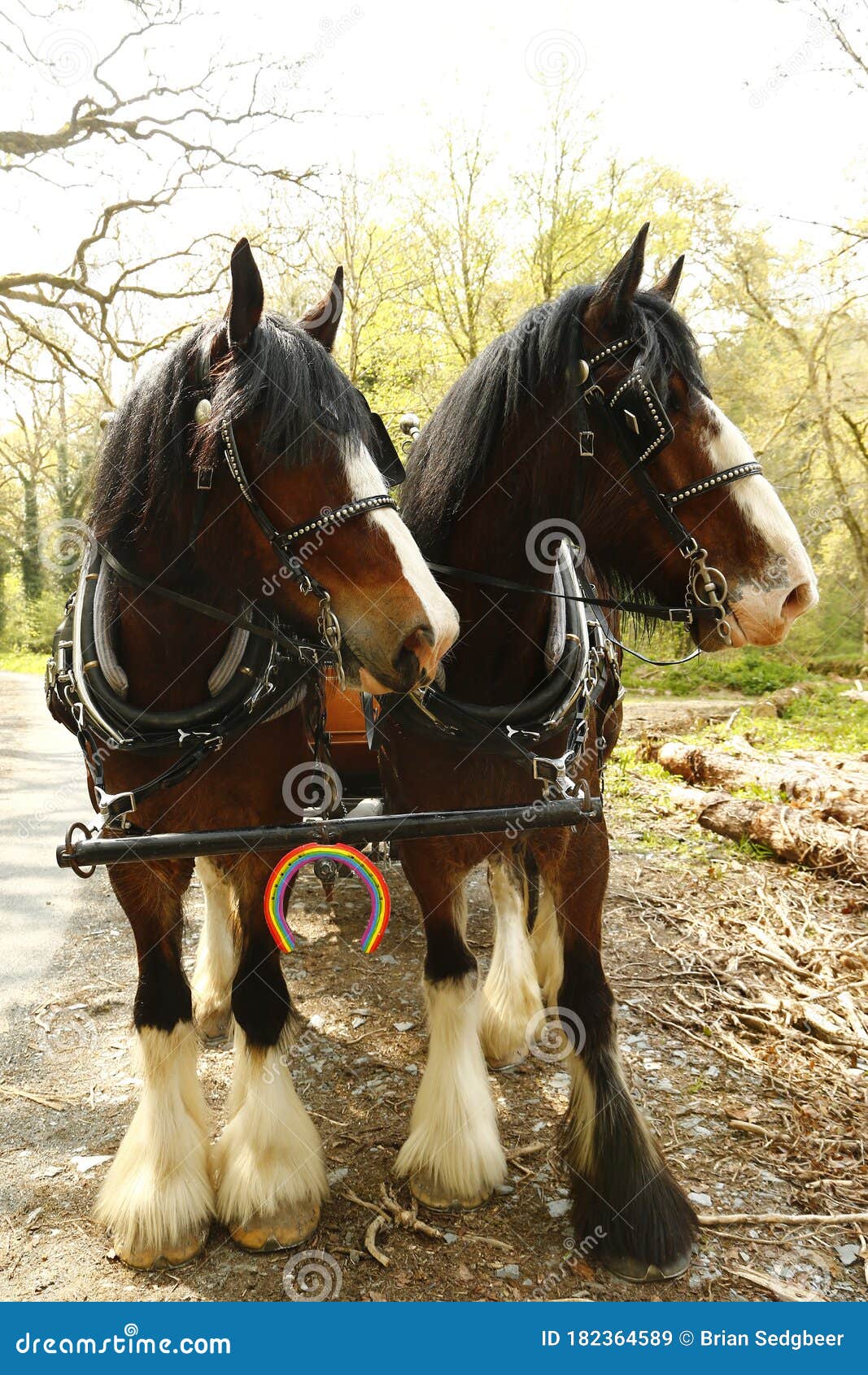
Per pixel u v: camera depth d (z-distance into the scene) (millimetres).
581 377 1721
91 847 1492
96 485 1813
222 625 1740
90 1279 1734
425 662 1512
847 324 13336
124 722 1674
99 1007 2805
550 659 1844
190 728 1676
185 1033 1954
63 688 1783
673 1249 1729
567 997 1957
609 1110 1854
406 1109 2303
